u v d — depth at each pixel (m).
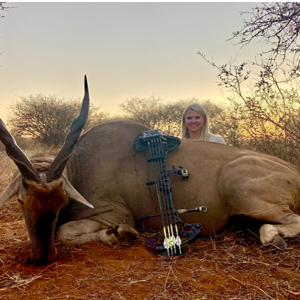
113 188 3.93
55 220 3.13
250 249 3.41
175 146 3.94
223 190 3.81
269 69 5.82
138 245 3.62
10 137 2.89
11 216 5.09
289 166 4.21
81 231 3.64
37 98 18.34
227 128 7.36
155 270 2.95
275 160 4.22
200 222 3.84
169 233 3.35
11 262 3.17
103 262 3.12
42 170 3.16
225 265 3.05
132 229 3.73
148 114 24.30
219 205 3.84
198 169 3.93
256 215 3.64
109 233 3.64
